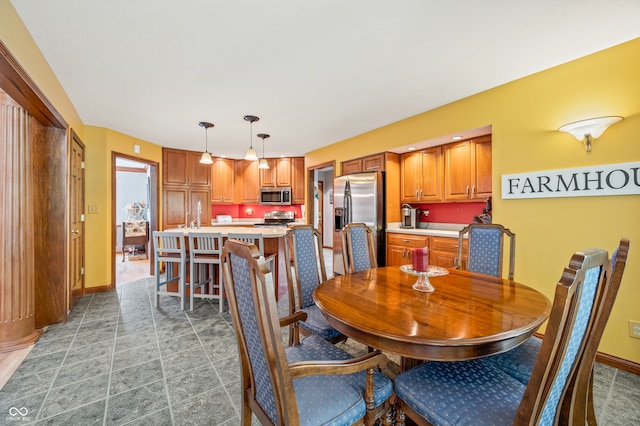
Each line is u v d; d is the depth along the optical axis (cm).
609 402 162
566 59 216
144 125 377
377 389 114
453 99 294
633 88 192
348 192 435
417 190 391
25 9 160
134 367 199
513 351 138
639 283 192
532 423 80
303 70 232
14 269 230
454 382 114
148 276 471
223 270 111
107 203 387
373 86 262
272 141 470
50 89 225
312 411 100
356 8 161
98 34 184
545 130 233
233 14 166
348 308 131
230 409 158
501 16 168
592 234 211
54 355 215
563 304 71
